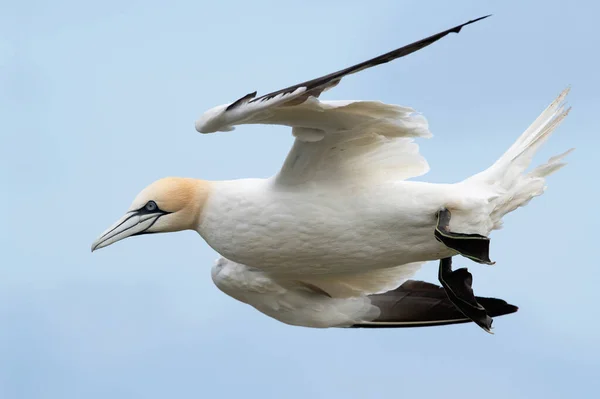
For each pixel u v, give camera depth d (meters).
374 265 16.52
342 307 18.16
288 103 14.58
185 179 16.81
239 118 14.52
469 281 17.33
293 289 17.91
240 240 16.28
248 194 16.16
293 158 15.80
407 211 15.99
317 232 16.00
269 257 16.34
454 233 15.77
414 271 18.23
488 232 16.42
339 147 15.73
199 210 16.66
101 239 16.78
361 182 16.03
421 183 16.17
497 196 16.34
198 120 14.85
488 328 17.23
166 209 16.70
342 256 16.27
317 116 15.09
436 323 18.25
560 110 16.69
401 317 18.23
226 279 17.69
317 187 15.97
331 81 14.04
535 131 16.64
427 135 15.53
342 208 15.94
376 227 16.06
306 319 18.09
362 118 15.23
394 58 13.61
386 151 15.98
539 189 16.55
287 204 15.93
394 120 15.35
